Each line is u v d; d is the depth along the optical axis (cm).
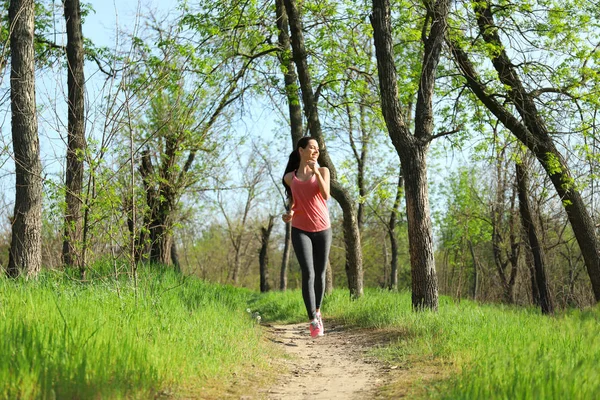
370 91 1738
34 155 938
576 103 1545
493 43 1470
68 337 486
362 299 1346
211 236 4809
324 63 1630
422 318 879
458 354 598
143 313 686
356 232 1537
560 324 777
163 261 1625
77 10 1354
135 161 778
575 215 1627
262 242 3734
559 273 2148
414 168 1062
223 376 548
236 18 1587
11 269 906
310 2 1622
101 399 397
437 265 3681
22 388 383
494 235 2228
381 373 608
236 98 1634
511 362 491
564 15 1527
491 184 1956
